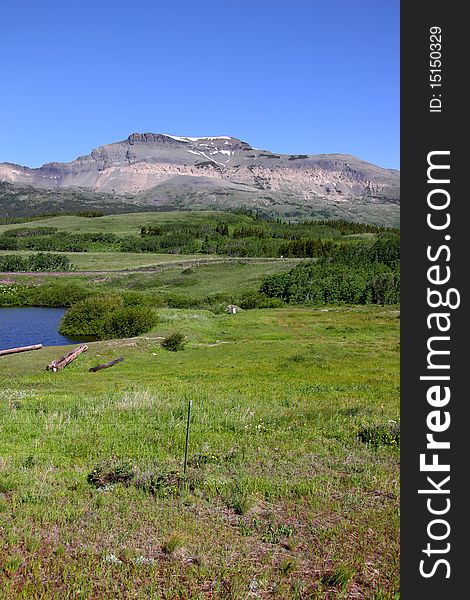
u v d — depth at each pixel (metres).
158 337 50.22
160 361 41.22
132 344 46.56
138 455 14.40
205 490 11.77
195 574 8.22
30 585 7.74
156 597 7.49
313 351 43.28
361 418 19.16
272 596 7.75
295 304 90.38
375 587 8.05
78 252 178.38
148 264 139.38
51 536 9.36
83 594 7.52
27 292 97.88
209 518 10.36
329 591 7.89
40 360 39.72
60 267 131.75
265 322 63.84
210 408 20.95
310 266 110.06
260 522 10.15
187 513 10.45
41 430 17.08
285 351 43.41
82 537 9.34
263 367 36.41
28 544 8.85
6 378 33.88
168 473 12.39
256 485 12.00
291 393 25.89
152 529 9.78
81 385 30.31
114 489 11.70
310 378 31.34
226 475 12.80
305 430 17.38
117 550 8.91
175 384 29.55
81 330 62.97
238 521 10.28
